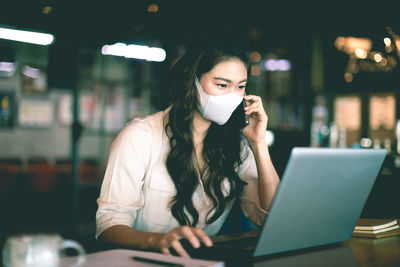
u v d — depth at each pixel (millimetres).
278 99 11469
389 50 4789
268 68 11172
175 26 6246
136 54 8828
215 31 1455
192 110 1518
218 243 1351
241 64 1436
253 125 1588
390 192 2211
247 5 5906
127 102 11977
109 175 1448
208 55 1421
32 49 10945
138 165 1482
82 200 9445
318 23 5906
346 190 1216
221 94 1440
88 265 874
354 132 10055
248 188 1717
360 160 1194
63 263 844
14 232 6715
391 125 9180
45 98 11227
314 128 10734
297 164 1011
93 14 5605
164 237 1076
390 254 1211
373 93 9586
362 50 6770
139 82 12039
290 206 1066
